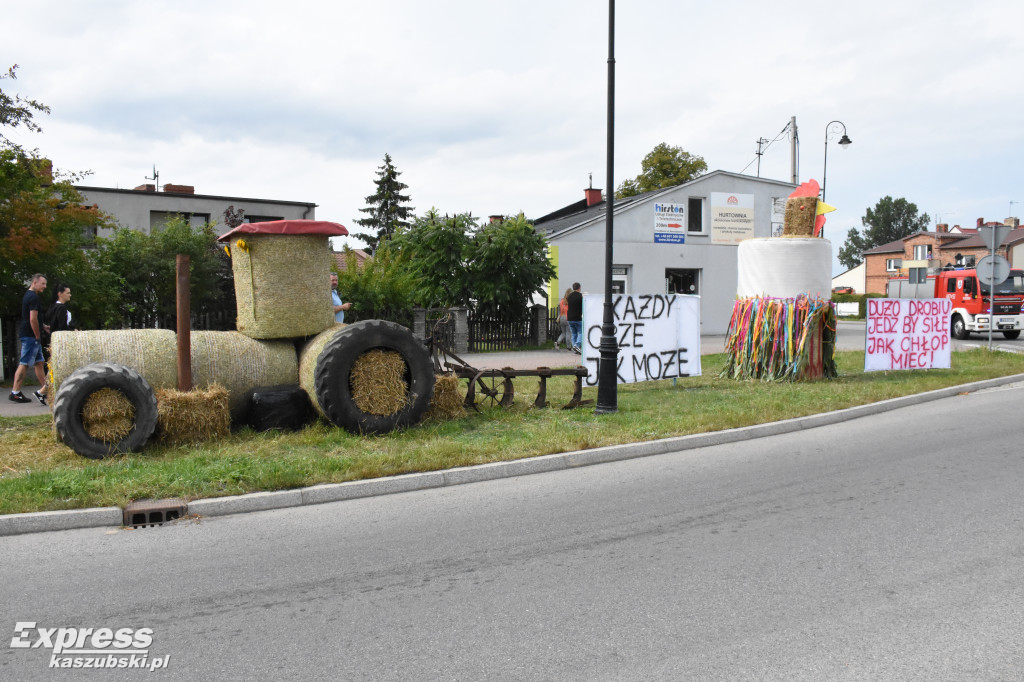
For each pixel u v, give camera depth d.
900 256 70.25
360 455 7.35
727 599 4.09
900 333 14.30
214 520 5.79
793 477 6.89
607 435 8.45
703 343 24.64
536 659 3.45
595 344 11.74
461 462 7.22
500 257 21.61
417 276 21.86
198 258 16.84
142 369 7.91
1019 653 3.42
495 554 4.91
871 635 3.62
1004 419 9.65
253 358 8.57
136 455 7.26
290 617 3.96
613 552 4.91
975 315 26.50
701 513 5.78
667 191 27.23
